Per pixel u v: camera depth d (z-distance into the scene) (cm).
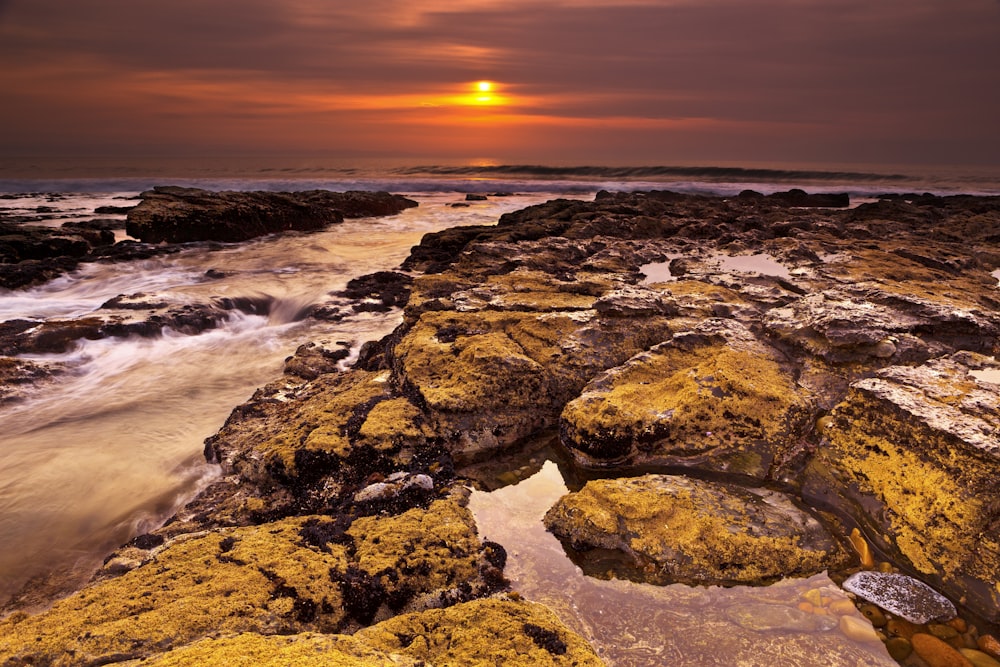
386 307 1357
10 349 1020
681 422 606
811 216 1962
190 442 761
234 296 1414
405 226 2762
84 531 582
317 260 1934
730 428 598
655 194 3120
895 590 432
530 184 4722
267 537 462
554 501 570
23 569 528
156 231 2164
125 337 1125
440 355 746
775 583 450
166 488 652
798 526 489
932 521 453
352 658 308
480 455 657
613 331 803
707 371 665
